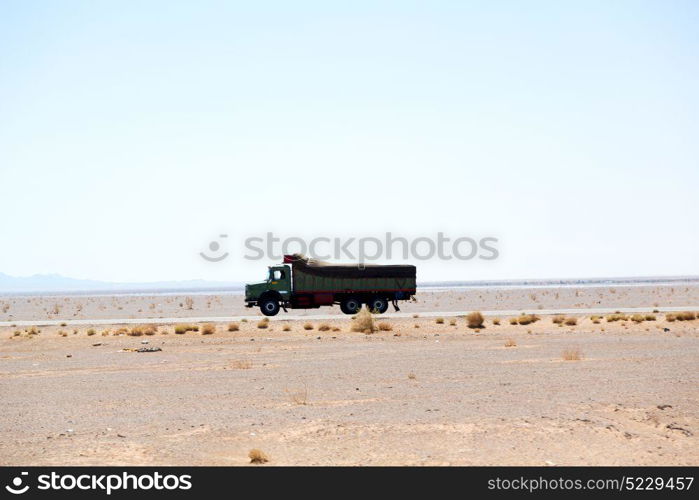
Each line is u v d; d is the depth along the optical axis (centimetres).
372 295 4994
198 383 1867
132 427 1297
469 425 1254
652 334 3228
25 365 2391
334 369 2125
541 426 1239
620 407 1404
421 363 2242
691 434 1184
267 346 2969
